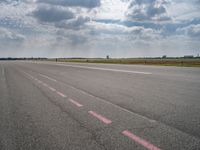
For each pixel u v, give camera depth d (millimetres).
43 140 3033
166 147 2684
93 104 5461
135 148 2670
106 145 2783
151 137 3041
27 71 21281
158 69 20922
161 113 4391
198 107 4910
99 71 19500
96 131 3355
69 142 2922
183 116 4137
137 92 7293
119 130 3379
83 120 4008
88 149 2670
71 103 5672
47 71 20766
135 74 15195
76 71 20047
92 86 9148
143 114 4348
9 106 5480
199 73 15328
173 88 8109
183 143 2805
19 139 3102
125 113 4469
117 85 9305
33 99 6418
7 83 11023
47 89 8562
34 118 4246
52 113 4617
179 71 17656
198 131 3268
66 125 3715
